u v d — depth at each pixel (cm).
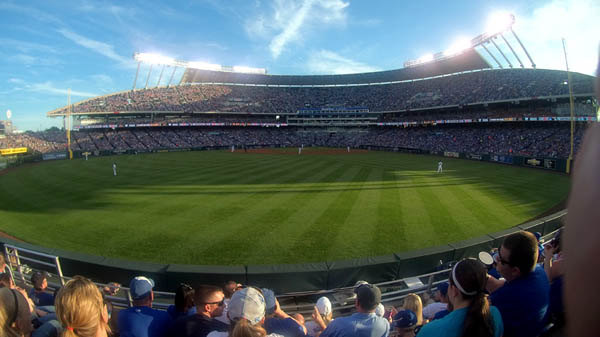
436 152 6094
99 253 1366
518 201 2209
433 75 8856
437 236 1545
